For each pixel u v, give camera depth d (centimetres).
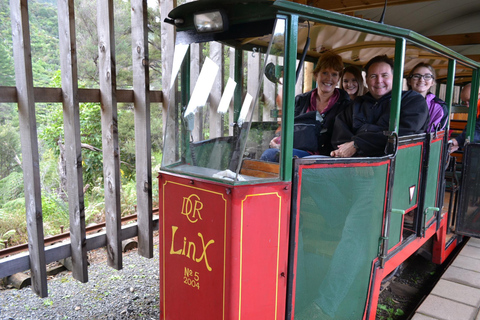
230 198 171
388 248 266
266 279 184
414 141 279
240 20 191
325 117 305
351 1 523
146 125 341
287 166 182
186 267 197
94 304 333
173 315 209
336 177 205
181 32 223
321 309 212
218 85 205
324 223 204
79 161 299
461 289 323
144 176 352
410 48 302
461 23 728
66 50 283
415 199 299
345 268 221
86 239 328
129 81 893
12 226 593
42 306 327
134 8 328
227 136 197
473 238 450
